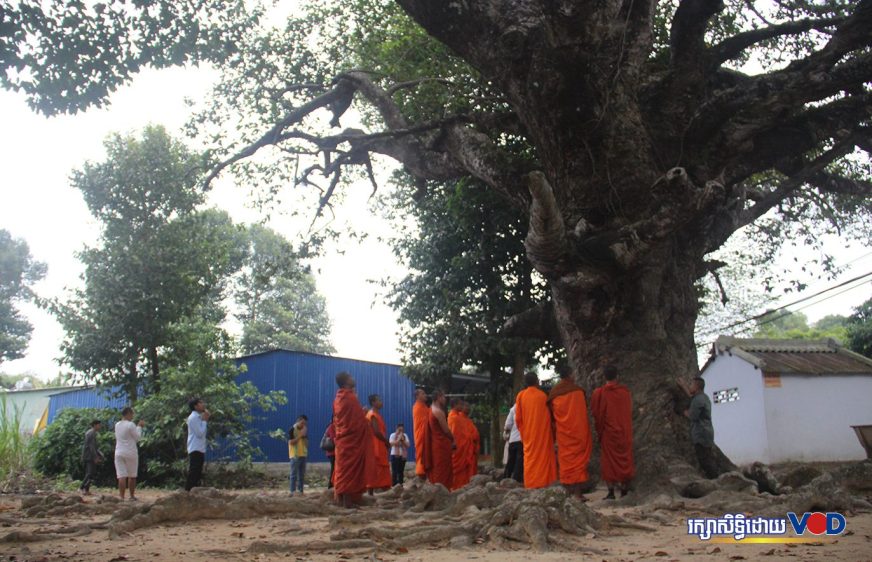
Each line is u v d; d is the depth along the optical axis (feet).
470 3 33.99
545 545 18.75
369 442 30.07
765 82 34.22
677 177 29.81
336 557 17.97
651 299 34.71
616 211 33.27
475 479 37.01
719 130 34.14
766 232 61.62
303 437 47.78
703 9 34.58
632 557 17.10
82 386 89.30
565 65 31.37
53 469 68.90
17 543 22.08
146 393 76.79
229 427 68.54
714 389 73.41
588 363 35.29
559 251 32.19
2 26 28.25
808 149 36.70
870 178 50.47
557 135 33.45
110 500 35.78
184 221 80.12
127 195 78.59
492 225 60.59
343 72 49.62
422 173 46.42
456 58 49.85
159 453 68.18
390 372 87.30
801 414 66.03
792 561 15.80
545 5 30.71
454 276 63.26
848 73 33.17
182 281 77.05
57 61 29.81
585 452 29.89
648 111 35.81
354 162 51.75
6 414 62.80
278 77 55.11
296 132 47.93
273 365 84.43
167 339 75.56
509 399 66.74
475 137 40.91
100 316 75.82
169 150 80.43
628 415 30.42
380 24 53.93
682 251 37.45
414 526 22.06
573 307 34.47
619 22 32.24
